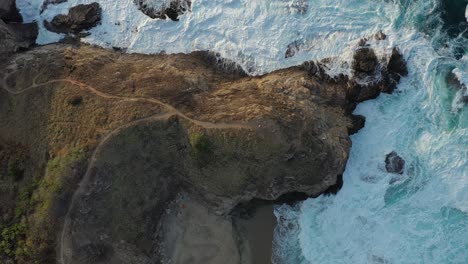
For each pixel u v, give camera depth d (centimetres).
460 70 3183
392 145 3247
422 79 3225
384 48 3253
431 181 3172
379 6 3312
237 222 3278
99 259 3067
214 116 3073
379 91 3262
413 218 3172
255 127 3017
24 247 2978
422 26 3253
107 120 3088
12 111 3212
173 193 3262
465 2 3241
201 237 3231
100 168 3031
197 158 3088
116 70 3312
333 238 3244
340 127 3228
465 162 3133
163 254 3209
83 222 3023
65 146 3058
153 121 3081
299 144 3056
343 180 3275
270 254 3253
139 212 3147
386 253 3166
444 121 3191
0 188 3091
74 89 3183
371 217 3219
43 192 3011
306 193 3275
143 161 3133
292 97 3212
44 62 3316
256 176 3117
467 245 3092
